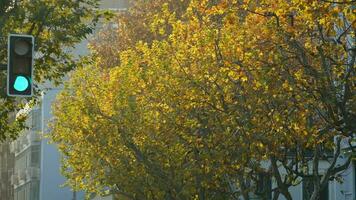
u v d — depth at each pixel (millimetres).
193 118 20906
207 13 18500
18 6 21969
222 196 23672
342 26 16312
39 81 23656
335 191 31531
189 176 22625
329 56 16312
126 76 24188
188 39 20531
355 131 16453
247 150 19250
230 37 17906
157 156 24062
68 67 23578
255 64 17203
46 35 22906
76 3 22812
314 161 19922
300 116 17641
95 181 29047
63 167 31266
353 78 16312
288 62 17281
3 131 24844
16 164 87312
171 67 21000
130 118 24703
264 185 22359
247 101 18688
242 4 18609
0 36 21656
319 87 16203
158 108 22047
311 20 15984
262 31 17234
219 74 19109
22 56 15422
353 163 30500
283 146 20484
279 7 16266
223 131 19656
